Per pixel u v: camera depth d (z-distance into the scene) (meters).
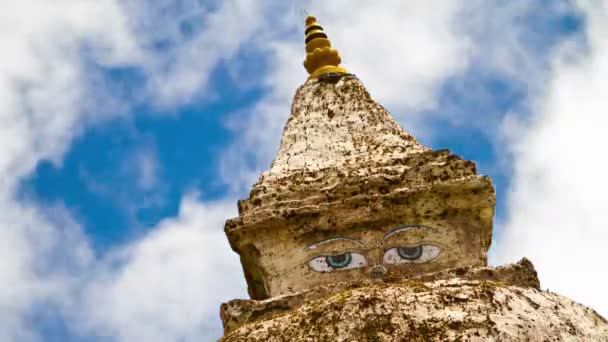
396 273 15.32
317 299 14.34
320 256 15.62
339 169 16.42
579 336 13.38
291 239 15.85
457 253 15.50
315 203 15.91
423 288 13.75
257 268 16.14
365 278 15.32
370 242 15.62
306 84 18.88
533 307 13.57
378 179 15.97
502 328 13.05
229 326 14.71
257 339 13.60
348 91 18.42
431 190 15.78
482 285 13.80
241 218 15.98
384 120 17.64
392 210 15.75
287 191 16.20
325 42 19.81
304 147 17.28
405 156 16.44
